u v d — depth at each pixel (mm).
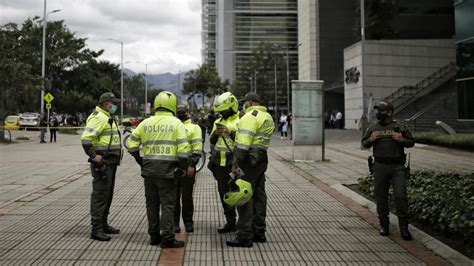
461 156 17406
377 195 6691
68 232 6770
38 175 12734
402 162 6602
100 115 6395
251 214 6148
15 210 8250
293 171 13562
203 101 66250
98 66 77188
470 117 23828
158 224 6191
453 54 37781
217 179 6832
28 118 44250
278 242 6371
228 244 6160
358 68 37500
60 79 58438
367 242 6367
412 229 6824
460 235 6188
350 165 15039
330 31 55375
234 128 6738
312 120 16172
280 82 58188
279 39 97562
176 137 6023
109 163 6453
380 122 6699
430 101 33562
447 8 44969
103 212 6441
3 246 6074
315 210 8336
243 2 97875
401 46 37188
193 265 5383
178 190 6828
